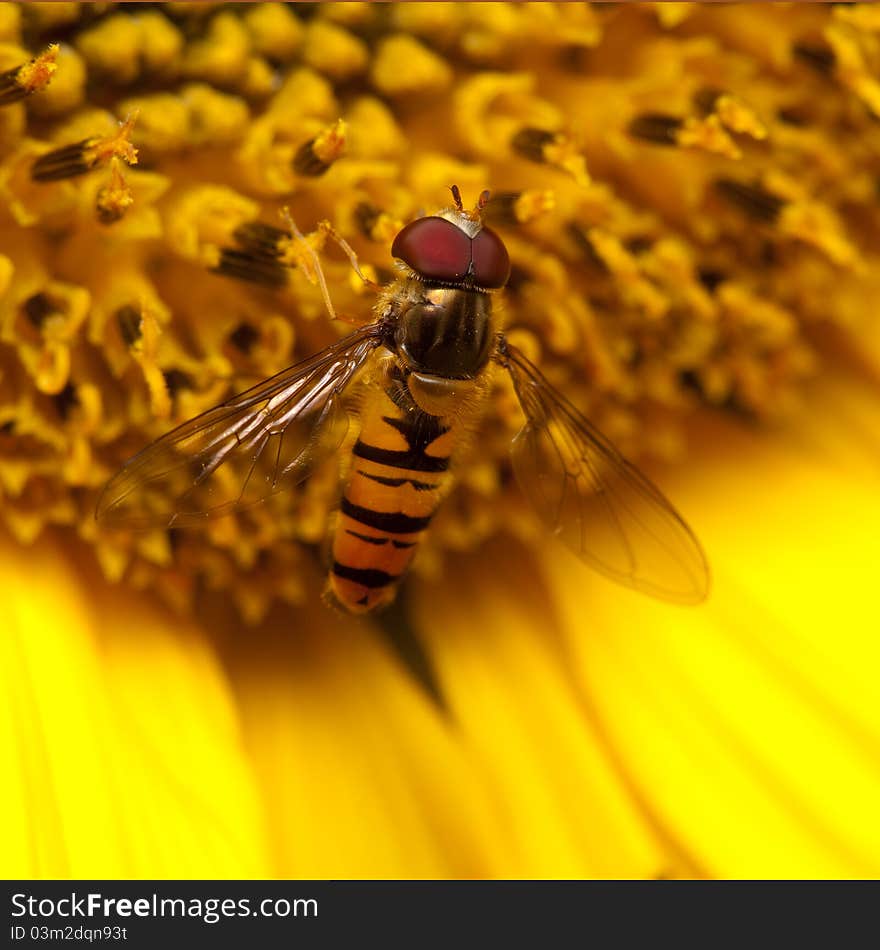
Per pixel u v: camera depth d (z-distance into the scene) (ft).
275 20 0.36
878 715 0.38
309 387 0.36
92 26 0.35
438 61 0.36
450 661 0.39
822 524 0.39
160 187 0.36
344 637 0.39
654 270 0.37
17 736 0.36
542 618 0.39
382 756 0.39
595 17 0.36
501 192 0.37
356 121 0.36
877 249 0.39
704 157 0.37
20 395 0.36
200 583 0.38
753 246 0.38
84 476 0.37
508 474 0.38
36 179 0.35
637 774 0.38
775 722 0.38
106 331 0.36
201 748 0.37
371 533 0.36
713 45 0.37
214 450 0.36
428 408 0.36
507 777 0.38
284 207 0.36
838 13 0.37
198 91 0.36
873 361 0.39
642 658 0.39
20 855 0.36
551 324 0.37
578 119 0.37
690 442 0.39
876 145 0.38
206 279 0.36
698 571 0.37
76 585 0.37
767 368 0.39
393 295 0.36
